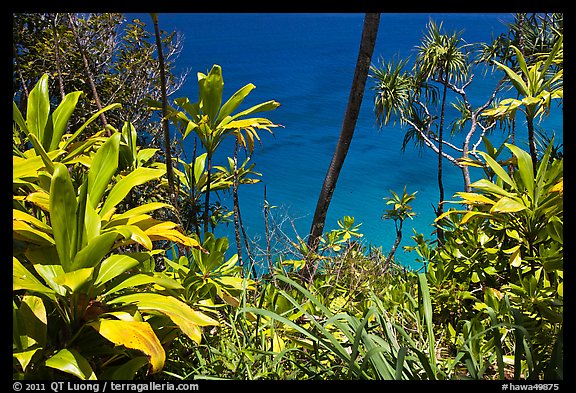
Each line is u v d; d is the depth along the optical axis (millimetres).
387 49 67000
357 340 2135
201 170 4176
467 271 3699
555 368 2199
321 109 40281
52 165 2451
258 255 3516
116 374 2191
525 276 3475
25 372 2102
